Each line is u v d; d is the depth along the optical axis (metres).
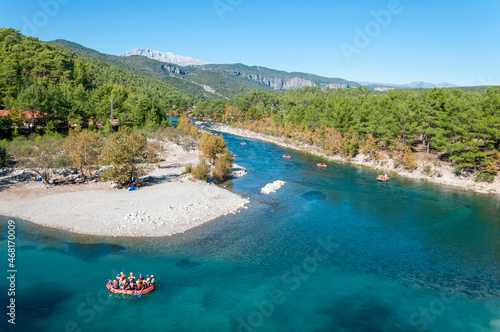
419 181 83.56
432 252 42.19
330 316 28.61
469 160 82.25
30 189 57.31
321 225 50.31
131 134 65.62
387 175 89.62
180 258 37.50
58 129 112.25
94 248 38.41
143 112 152.50
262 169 93.19
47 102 104.81
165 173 76.56
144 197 56.44
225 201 58.56
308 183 77.50
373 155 107.00
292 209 57.44
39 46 185.62
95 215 47.16
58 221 44.78
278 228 48.31
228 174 81.12
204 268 35.59
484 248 43.66
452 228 50.47
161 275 33.69
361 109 125.69
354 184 77.81
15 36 185.12
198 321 26.95
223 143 91.44
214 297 30.41
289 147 147.00
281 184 74.56
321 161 111.38
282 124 188.75
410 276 36.16
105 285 31.11
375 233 47.84
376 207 60.19
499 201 66.06
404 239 46.03
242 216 52.41
